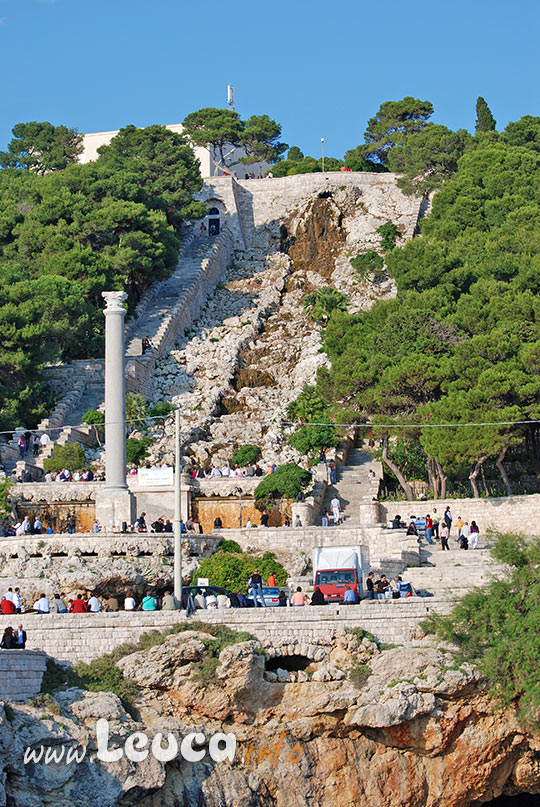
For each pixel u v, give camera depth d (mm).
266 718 71312
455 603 75125
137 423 123500
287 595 84125
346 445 121688
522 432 102688
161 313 153625
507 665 70750
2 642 69750
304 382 137750
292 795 70000
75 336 133875
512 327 116500
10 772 62188
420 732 71062
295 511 101312
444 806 71625
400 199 194625
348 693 71125
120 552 89562
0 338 121562
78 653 72500
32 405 123125
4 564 88750
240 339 150500
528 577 73125
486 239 161750
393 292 165375
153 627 73312
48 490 103938
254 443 121188
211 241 185125
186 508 104188
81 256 142000
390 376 108750
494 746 71625
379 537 92688
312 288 174375
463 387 107000
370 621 74562
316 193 195625
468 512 101188
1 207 156875
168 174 185750
